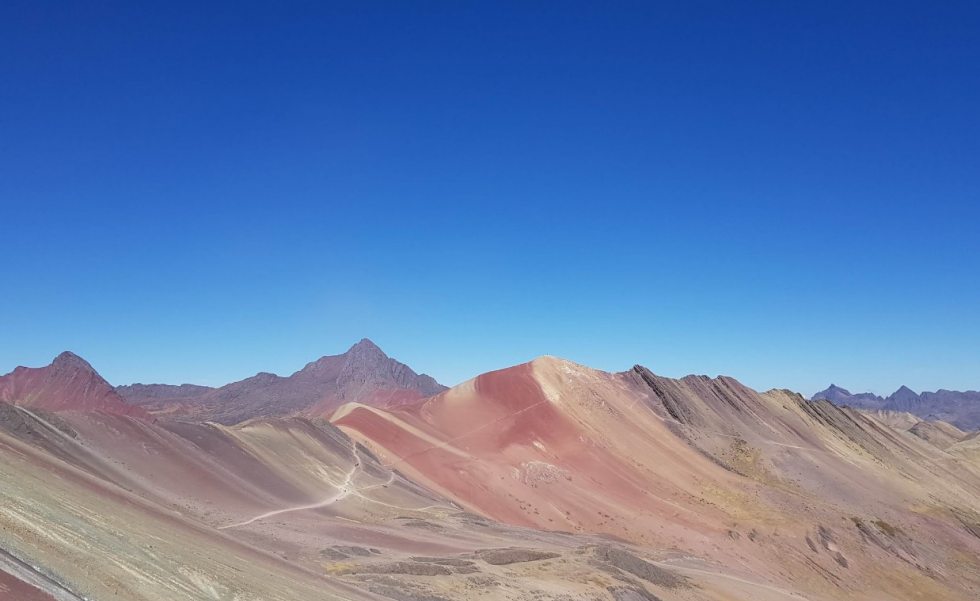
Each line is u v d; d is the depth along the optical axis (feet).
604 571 169.78
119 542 75.77
